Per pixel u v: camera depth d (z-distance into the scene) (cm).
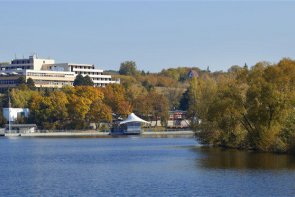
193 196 8488
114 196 8631
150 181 10056
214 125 17212
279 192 8650
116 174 11262
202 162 12825
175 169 11781
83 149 19188
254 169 11169
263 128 14912
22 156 16362
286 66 15300
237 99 15588
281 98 14762
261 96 14950
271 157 13400
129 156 15700
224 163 12419
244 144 16200
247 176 10244
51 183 10112
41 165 13500
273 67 15262
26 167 13038
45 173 11700
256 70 15675
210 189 9019
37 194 8944
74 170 12194
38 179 10700
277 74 15138
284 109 14838
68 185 9819
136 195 8669
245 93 15575
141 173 11312
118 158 15100
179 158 14338
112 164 13400
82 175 11219
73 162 14162
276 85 15000
